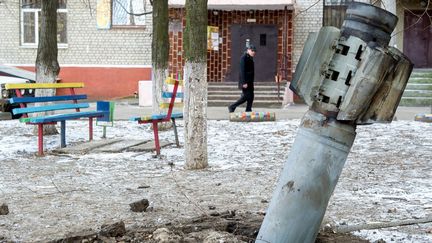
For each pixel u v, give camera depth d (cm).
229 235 487
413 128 1421
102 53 2636
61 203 641
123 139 1170
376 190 714
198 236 489
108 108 1201
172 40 2530
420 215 588
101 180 773
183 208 616
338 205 631
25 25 2659
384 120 403
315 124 415
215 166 879
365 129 1391
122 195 683
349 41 398
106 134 1274
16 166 880
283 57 2527
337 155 414
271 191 703
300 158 418
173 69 2541
